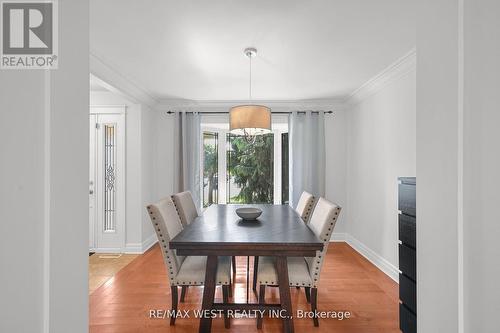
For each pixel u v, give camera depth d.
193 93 3.86
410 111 2.68
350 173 4.24
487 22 0.53
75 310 0.56
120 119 3.85
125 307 2.33
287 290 1.86
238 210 2.49
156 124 4.39
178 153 4.30
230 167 4.76
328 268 3.21
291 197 4.29
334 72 2.99
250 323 2.09
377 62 2.71
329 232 2.02
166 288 2.70
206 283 1.87
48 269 0.49
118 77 3.05
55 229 0.51
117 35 2.15
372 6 1.77
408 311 1.87
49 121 0.49
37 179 0.48
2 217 0.45
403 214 1.96
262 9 1.80
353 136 4.13
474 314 0.53
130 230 3.85
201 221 2.36
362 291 2.62
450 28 0.57
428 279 0.66
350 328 2.03
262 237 1.83
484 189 0.53
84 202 0.60
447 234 0.59
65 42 0.54
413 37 2.20
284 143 4.64
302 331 1.99
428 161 0.66
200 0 1.70
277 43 2.30
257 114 2.48
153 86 3.52
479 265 0.53
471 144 0.53
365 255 3.64
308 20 1.94
